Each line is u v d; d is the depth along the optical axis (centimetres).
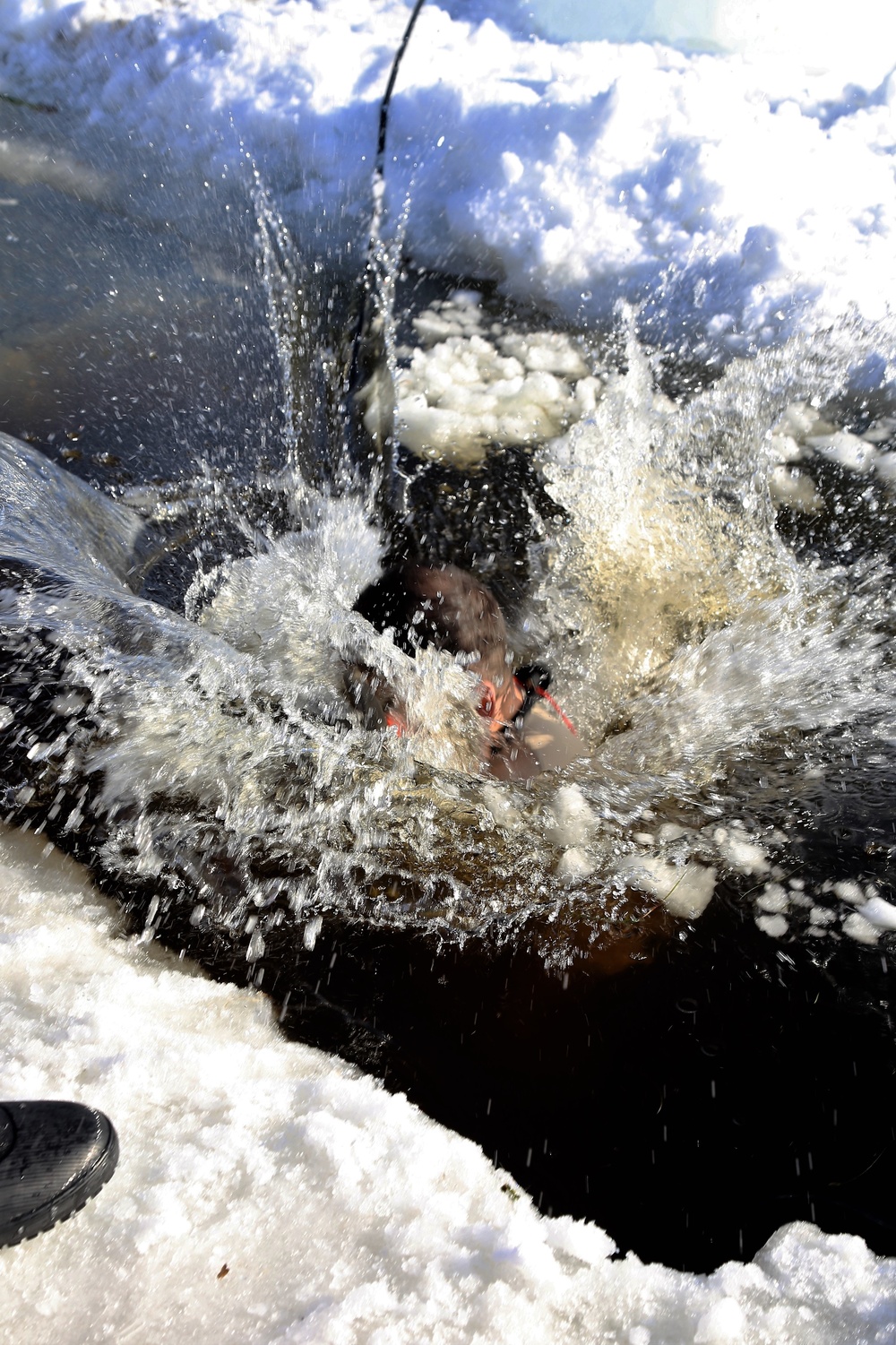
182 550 345
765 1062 189
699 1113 181
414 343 496
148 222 592
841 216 570
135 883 209
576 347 505
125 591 277
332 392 450
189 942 201
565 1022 194
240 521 365
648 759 268
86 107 702
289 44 738
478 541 373
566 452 421
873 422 446
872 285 528
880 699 293
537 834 227
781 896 220
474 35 773
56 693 225
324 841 218
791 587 352
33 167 640
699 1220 165
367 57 740
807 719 284
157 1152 152
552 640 335
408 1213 149
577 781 252
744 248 552
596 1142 175
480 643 268
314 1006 193
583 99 648
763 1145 176
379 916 209
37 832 214
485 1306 135
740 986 202
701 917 214
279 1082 171
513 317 530
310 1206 148
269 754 228
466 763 254
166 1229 140
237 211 605
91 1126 143
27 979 181
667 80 672
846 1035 194
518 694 277
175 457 399
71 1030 170
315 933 205
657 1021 195
